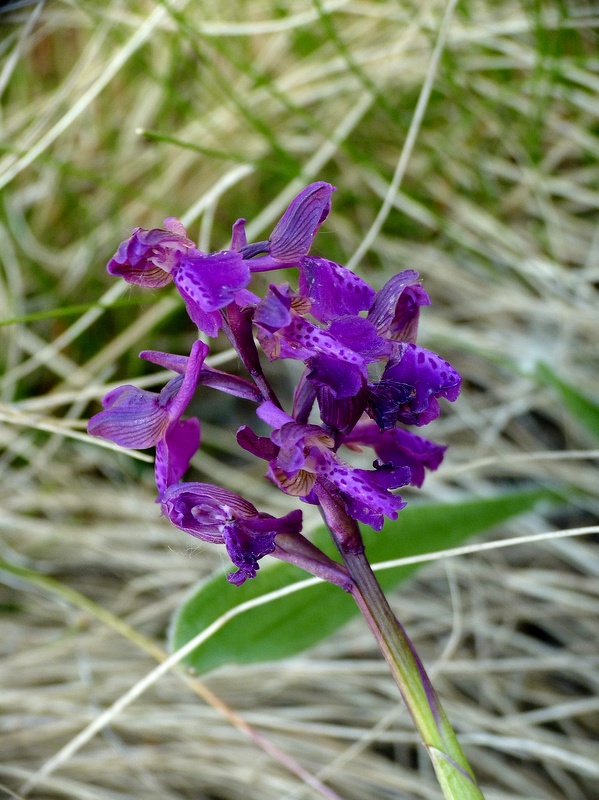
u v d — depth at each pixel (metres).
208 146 0.43
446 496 0.38
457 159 0.43
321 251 0.43
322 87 0.44
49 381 0.43
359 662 0.34
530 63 0.41
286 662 0.33
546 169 0.42
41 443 0.41
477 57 0.43
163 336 0.43
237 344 0.20
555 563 0.37
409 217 0.44
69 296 0.43
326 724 0.33
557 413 0.39
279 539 0.20
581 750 0.31
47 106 0.41
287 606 0.26
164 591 0.38
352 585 0.20
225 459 0.42
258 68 0.45
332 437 0.20
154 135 0.31
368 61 0.43
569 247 0.42
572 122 0.42
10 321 0.29
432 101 0.44
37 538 0.39
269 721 0.32
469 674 0.34
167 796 0.31
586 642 0.34
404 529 0.28
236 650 0.26
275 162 0.43
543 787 0.31
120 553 0.37
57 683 0.34
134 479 0.41
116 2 0.38
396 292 0.21
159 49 0.45
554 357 0.39
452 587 0.29
